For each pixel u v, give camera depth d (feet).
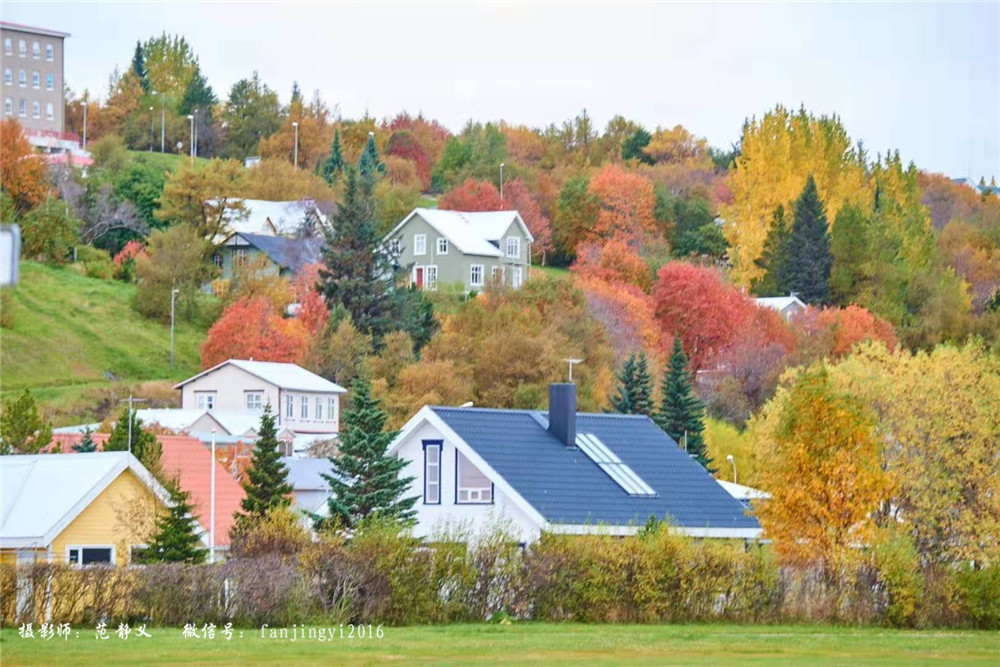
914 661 295.28
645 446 486.79
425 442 456.45
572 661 281.74
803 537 399.44
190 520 431.43
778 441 408.05
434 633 328.29
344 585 347.77
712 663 282.56
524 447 455.63
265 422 529.04
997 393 479.41
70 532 427.74
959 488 467.11
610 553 370.32
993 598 371.35
